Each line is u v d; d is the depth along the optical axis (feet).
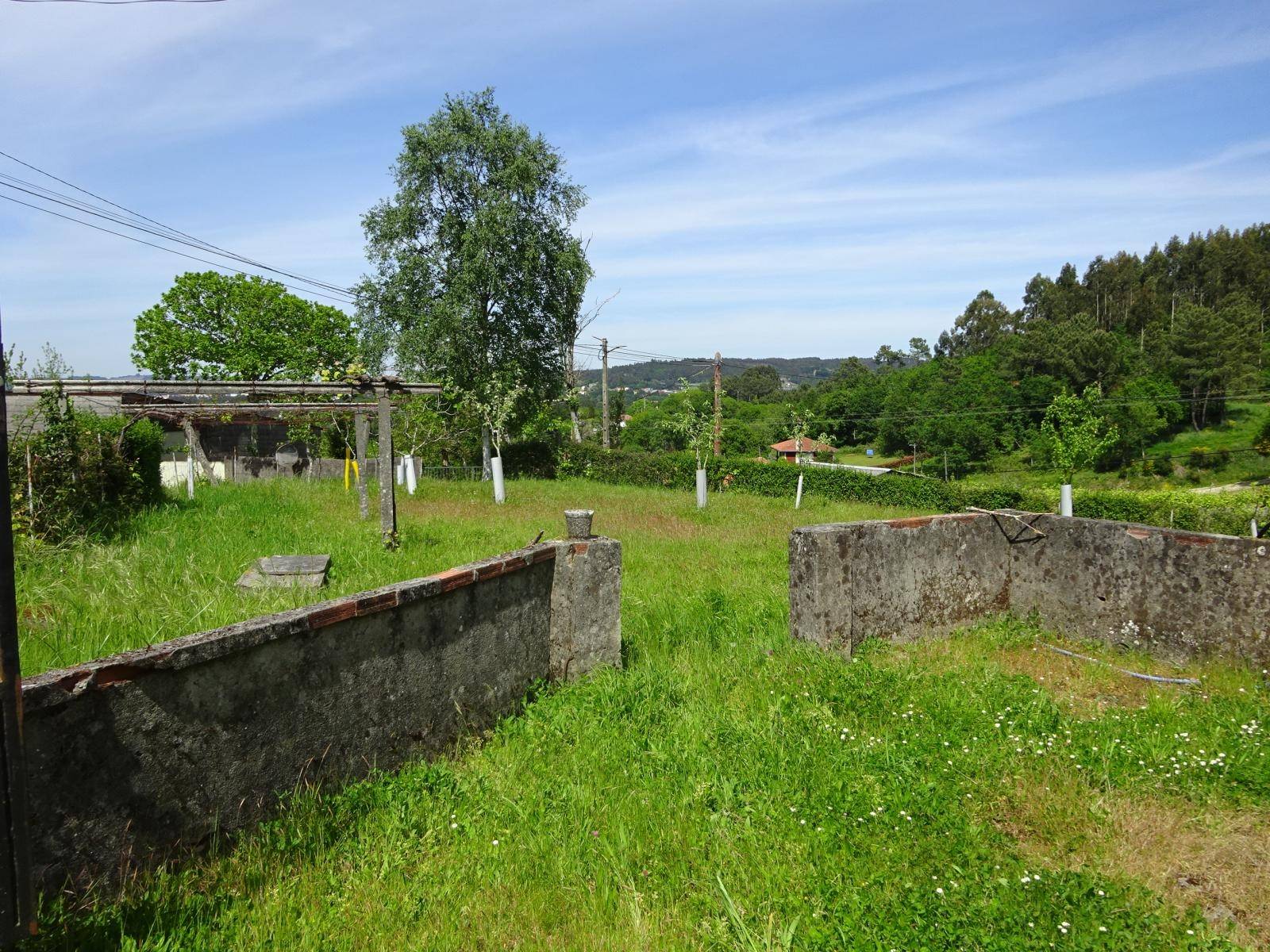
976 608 25.52
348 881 10.53
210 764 10.47
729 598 28.48
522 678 17.28
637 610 26.43
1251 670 20.40
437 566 31.17
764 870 11.09
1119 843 12.19
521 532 43.06
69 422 34.04
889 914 9.85
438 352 98.53
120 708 9.36
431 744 14.42
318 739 12.09
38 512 29.22
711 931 9.89
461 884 10.72
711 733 15.84
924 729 16.08
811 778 13.82
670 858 11.53
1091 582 24.08
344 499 57.26
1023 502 73.00
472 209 103.19
